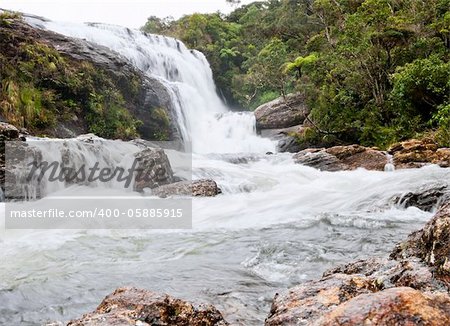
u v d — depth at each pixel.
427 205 8.57
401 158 14.79
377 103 20.17
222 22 47.59
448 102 16.91
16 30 19.92
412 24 20.75
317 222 7.80
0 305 4.49
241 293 4.55
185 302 3.25
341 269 3.96
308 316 2.70
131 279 5.17
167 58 30.80
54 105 19.02
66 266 5.76
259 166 17.05
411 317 1.85
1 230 7.68
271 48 31.48
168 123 24.30
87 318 2.87
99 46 23.83
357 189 11.16
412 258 3.56
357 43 20.53
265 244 6.50
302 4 35.41
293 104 26.83
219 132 27.44
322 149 18.09
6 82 17.36
